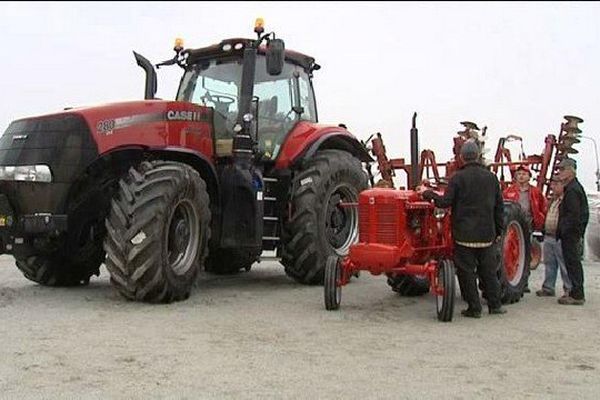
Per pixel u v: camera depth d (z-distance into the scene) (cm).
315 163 738
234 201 654
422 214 589
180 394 323
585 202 635
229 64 737
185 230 604
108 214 616
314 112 826
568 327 505
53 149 571
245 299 620
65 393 322
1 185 574
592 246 1157
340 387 338
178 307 563
